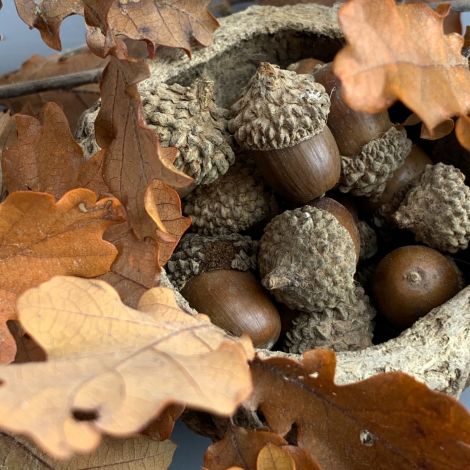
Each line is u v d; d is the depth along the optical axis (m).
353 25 0.18
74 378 0.17
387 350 0.22
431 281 0.24
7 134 0.26
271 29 0.26
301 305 0.24
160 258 0.21
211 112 0.24
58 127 0.21
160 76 0.25
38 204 0.19
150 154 0.20
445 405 0.19
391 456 0.20
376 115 0.25
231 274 0.24
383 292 0.25
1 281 0.19
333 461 0.20
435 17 0.19
